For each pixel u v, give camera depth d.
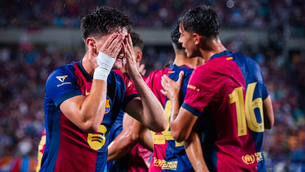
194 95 7.34
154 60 62.88
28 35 62.28
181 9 66.69
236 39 62.72
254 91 7.66
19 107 47.75
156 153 8.45
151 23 64.56
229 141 7.34
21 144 38.91
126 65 6.87
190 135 7.57
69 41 63.81
